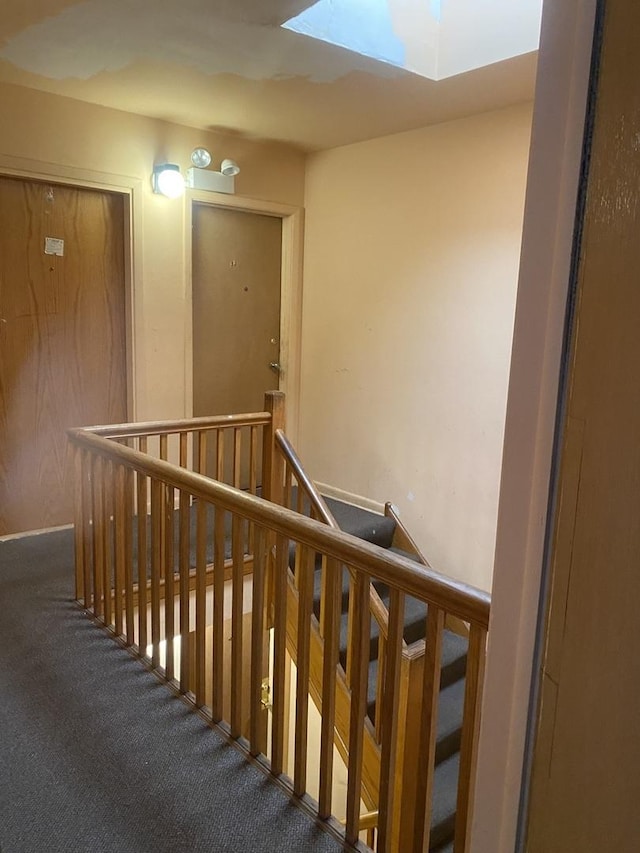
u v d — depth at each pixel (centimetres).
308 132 369
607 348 46
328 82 286
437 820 254
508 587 62
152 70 279
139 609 234
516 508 61
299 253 430
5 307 325
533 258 57
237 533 190
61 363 347
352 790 158
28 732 194
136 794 171
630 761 47
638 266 43
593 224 47
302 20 236
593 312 47
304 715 172
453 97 301
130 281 358
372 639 303
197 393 405
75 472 268
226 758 187
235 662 195
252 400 435
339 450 426
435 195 351
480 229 332
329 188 411
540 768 56
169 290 373
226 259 407
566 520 51
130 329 362
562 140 54
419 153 356
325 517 294
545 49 55
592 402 48
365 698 156
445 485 363
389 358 386
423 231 359
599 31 48
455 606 127
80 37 246
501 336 328
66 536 347
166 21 230
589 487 49
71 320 347
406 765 205
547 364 56
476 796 68
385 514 393
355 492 418
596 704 49
